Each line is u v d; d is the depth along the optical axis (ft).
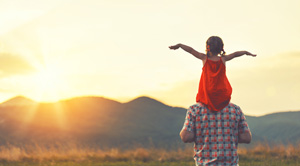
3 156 54.24
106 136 502.38
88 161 52.95
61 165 48.88
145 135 558.56
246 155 51.13
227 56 11.77
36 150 59.21
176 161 50.72
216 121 11.32
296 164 42.19
